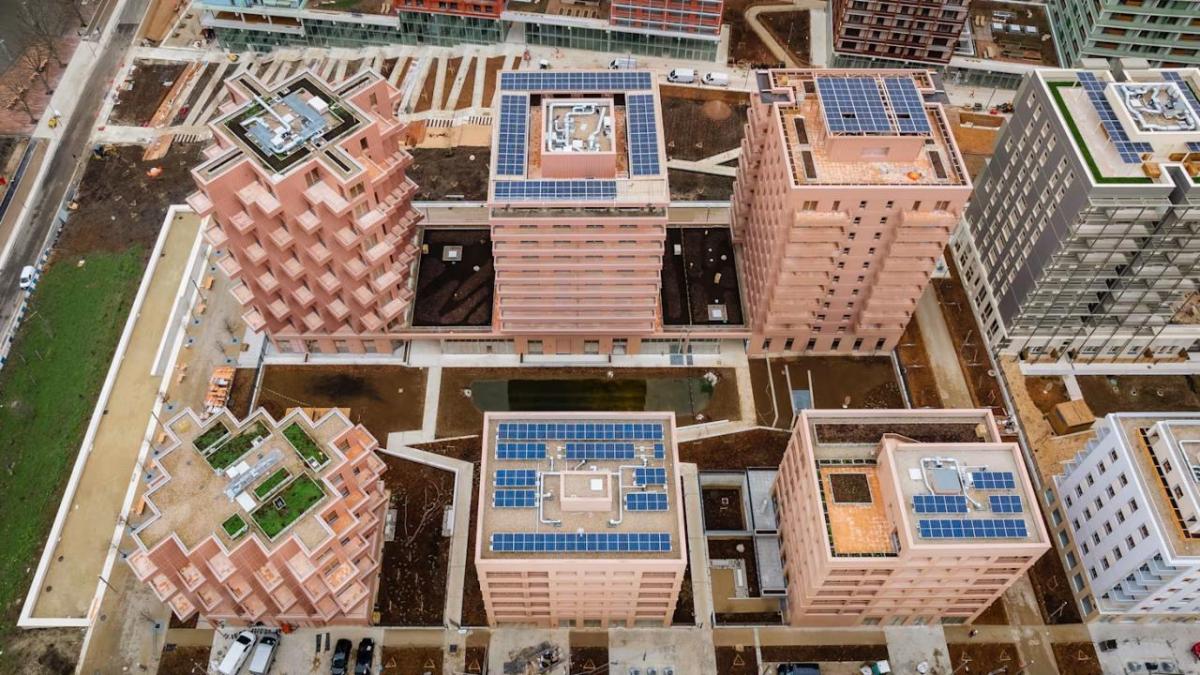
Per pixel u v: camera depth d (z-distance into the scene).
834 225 107.19
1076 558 108.56
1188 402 127.00
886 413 97.00
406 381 126.12
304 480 90.12
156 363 126.19
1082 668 104.00
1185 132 107.25
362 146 105.19
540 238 107.88
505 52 174.12
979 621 106.94
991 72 168.25
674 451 94.00
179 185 149.50
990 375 129.12
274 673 101.56
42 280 136.62
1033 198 119.81
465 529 112.69
